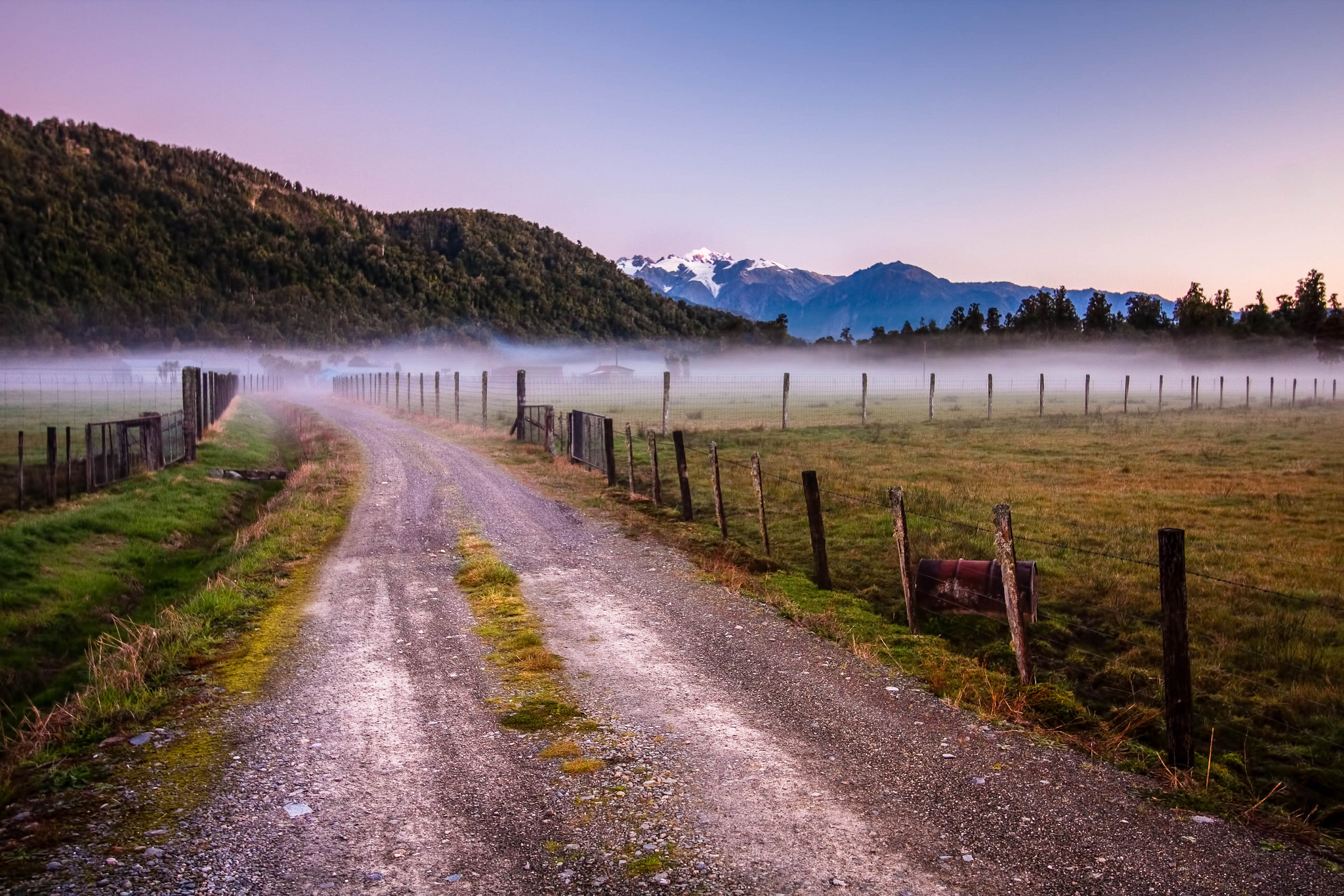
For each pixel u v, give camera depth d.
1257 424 33.38
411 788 5.71
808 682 7.84
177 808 5.42
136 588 14.82
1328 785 6.11
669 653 8.69
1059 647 8.95
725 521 14.55
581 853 4.88
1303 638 8.70
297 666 8.37
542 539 14.89
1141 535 13.23
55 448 19.45
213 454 28.81
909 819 5.29
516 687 7.75
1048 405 50.25
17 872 4.59
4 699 10.46
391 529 15.84
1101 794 5.63
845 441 28.56
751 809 5.41
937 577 9.88
